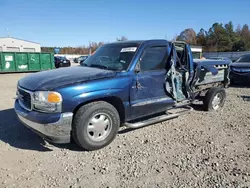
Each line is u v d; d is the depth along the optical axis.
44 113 3.02
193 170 2.87
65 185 2.56
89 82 3.23
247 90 8.82
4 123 4.59
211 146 3.57
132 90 3.69
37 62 21.09
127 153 3.33
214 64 5.65
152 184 2.58
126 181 2.64
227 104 6.38
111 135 3.55
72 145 3.59
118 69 3.74
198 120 4.88
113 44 4.52
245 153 3.34
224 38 70.75
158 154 3.30
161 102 4.16
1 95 7.77
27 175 2.76
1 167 2.93
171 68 4.29
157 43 4.12
